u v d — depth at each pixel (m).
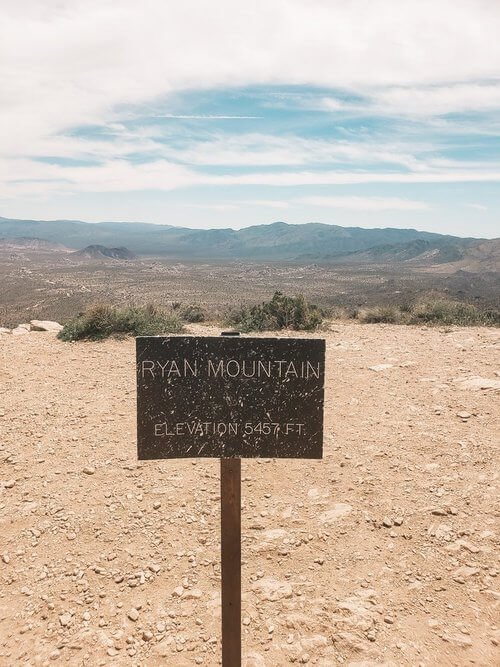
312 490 5.19
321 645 3.33
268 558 4.19
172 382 2.89
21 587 3.89
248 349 2.88
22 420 6.74
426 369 8.70
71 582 3.93
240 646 3.01
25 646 3.37
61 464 5.67
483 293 127.50
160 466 5.66
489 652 3.26
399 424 6.59
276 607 3.66
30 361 9.45
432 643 3.33
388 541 4.36
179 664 3.23
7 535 4.47
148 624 3.54
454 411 6.84
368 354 9.95
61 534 4.48
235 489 2.95
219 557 4.20
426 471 5.41
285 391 2.91
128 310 12.43
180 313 16.22
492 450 5.73
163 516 4.74
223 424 2.93
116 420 6.82
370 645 3.32
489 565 4.01
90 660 3.26
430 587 3.82
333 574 3.99
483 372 8.24
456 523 4.53
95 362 9.48
